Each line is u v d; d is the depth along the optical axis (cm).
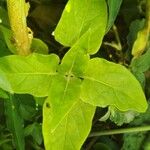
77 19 19
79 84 19
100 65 19
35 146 24
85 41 19
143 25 23
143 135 24
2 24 22
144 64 23
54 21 26
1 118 23
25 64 19
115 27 25
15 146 22
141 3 26
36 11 26
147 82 25
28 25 26
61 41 20
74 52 19
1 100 23
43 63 19
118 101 19
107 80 19
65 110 19
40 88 19
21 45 20
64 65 19
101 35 20
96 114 25
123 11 26
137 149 24
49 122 19
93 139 25
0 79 17
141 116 24
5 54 21
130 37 24
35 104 22
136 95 19
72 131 20
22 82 19
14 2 18
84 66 19
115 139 26
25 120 23
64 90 19
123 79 19
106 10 19
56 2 26
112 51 25
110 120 25
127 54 25
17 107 21
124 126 25
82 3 19
